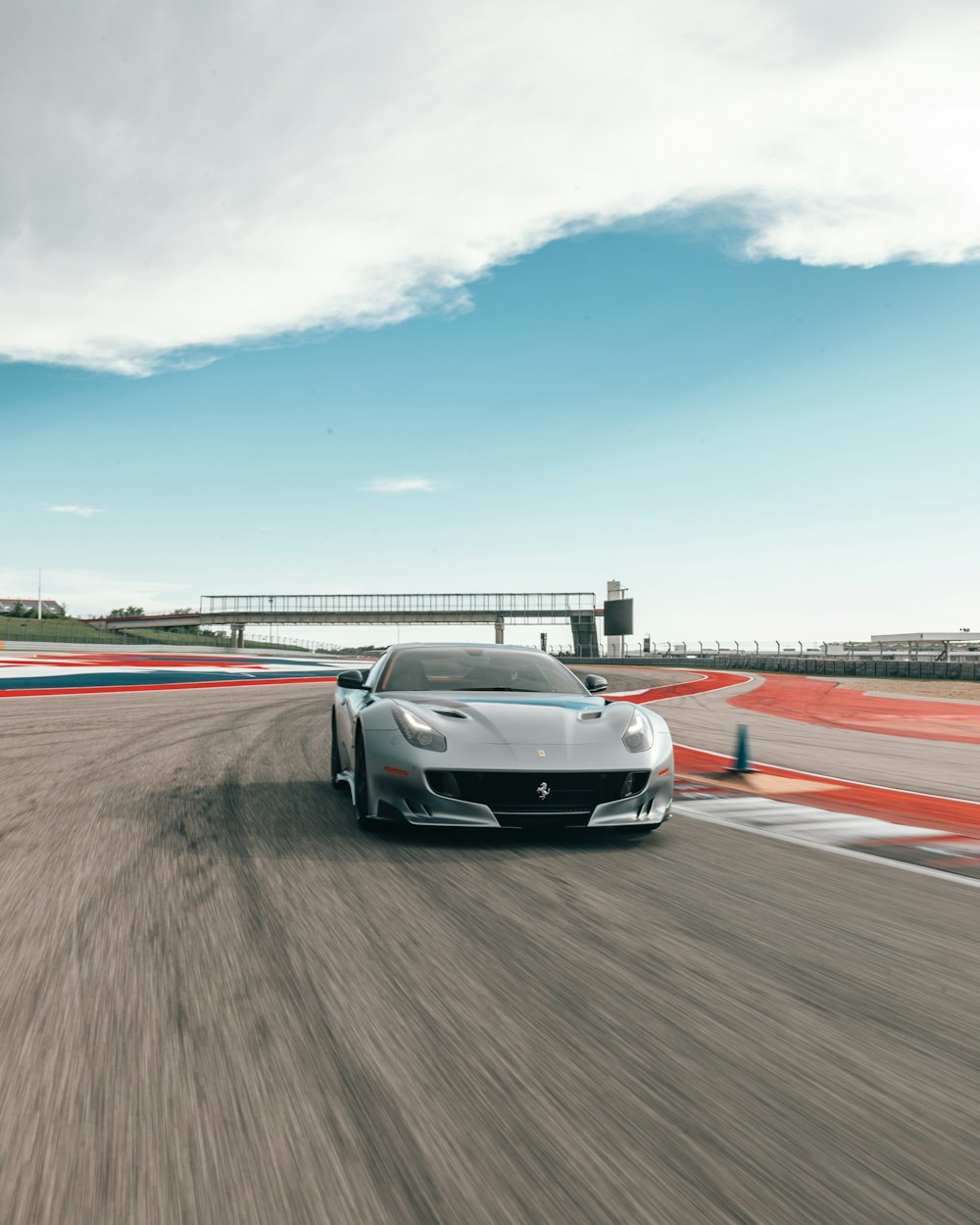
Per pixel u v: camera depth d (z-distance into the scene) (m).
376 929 3.04
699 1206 1.51
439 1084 1.93
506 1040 2.17
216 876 3.72
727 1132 1.75
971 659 43.19
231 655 44.12
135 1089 1.90
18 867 3.82
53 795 5.64
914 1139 1.74
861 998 2.49
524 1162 1.64
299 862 3.99
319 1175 1.59
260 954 2.77
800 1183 1.59
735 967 2.72
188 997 2.41
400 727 4.55
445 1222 1.46
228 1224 1.45
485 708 4.79
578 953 2.83
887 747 10.62
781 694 23.67
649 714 5.09
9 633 48.00
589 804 4.45
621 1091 1.92
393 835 4.61
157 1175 1.59
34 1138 1.70
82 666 23.39
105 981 2.52
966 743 11.39
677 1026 2.27
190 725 10.64
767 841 4.81
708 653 60.38
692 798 6.40
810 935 3.08
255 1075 1.96
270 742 9.02
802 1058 2.09
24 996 2.41
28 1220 1.46
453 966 2.68
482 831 4.75
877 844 4.80
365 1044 2.13
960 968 2.76
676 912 3.32
